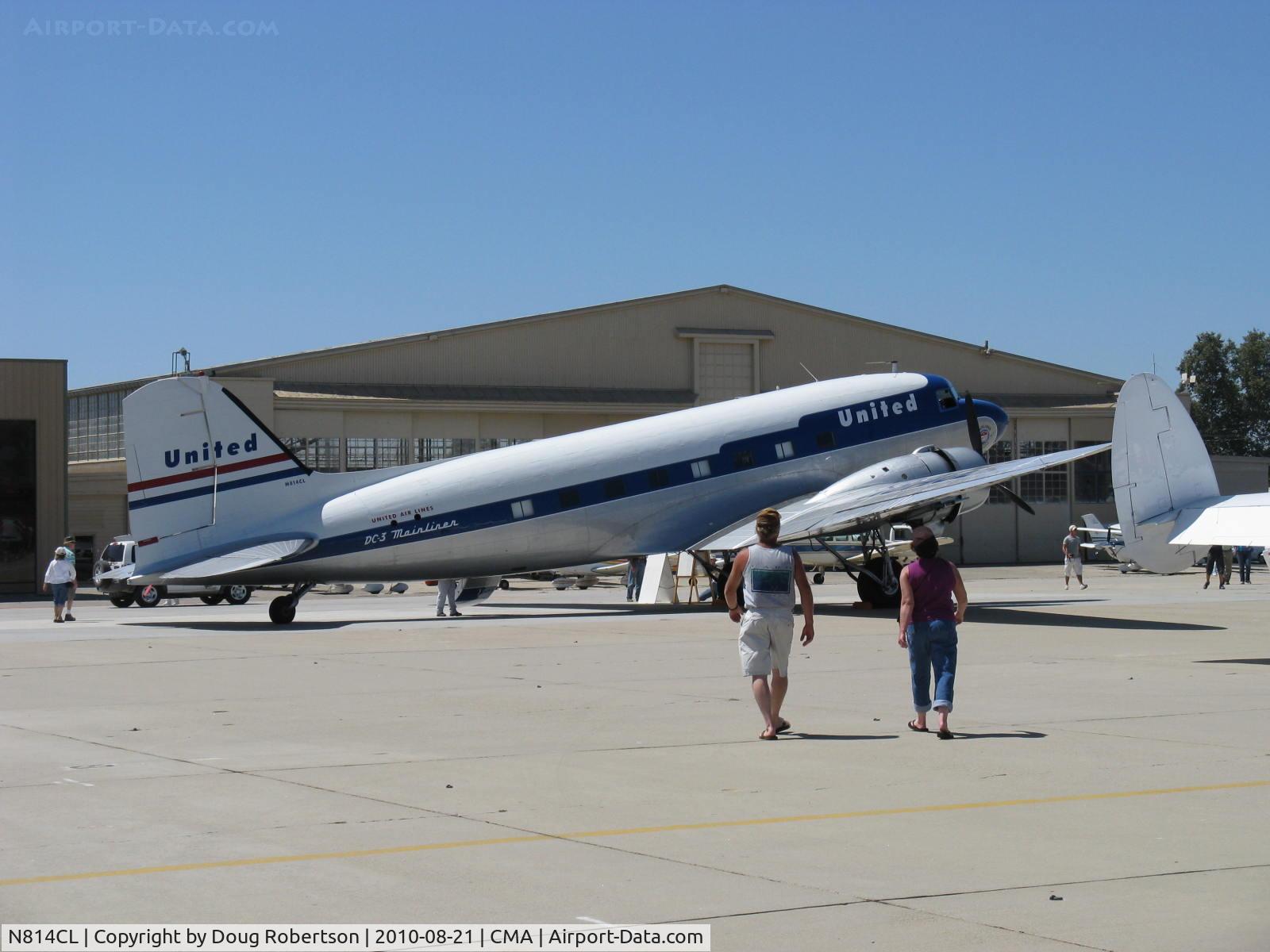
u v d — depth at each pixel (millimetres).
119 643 20672
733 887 6691
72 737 11430
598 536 26141
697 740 11125
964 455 27797
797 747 10789
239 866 7109
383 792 9047
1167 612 26703
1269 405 109438
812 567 41125
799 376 61156
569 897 6520
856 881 6793
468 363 56906
